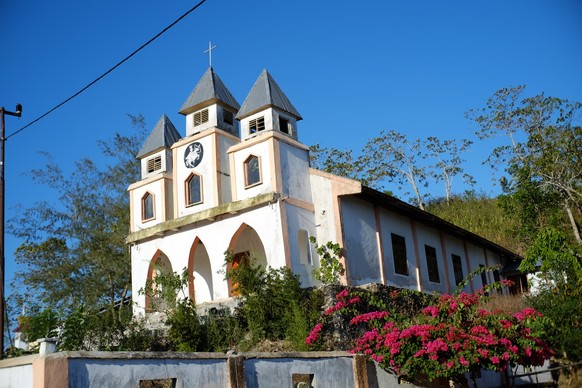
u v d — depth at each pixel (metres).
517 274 36.44
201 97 25.42
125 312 22.22
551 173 38.16
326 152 51.06
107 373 9.84
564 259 20.39
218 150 24.52
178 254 24.34
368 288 19.67
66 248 32.62
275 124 23.47
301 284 21.28
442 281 28.06
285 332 17.17
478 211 52.38
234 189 23.42
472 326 13.30
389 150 55.84
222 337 17.42
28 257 31.80
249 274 18.77
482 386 17.16
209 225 23.62
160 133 27.30
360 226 23.45
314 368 13.04
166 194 26.09
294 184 22.97
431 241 28.28
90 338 17.56
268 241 21.77
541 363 13.35
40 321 19.25
